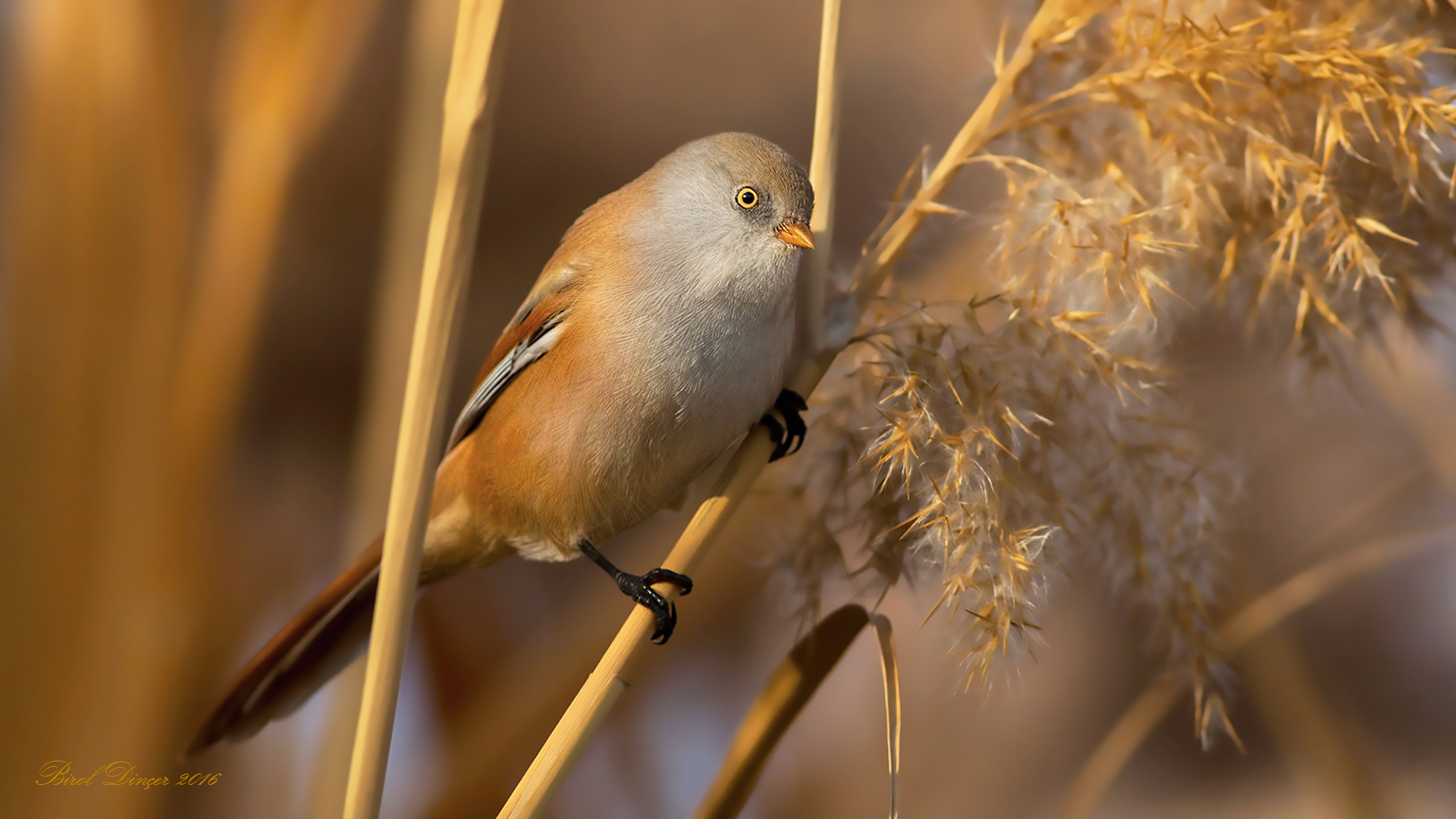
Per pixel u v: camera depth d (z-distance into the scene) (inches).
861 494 129.2
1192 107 128.7
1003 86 129.1
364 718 127.4
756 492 129.8
